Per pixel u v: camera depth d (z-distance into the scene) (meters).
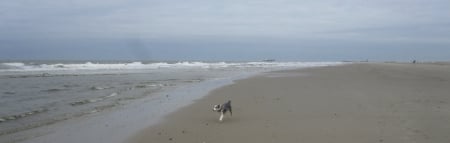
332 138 8.63
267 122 10.79
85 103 15.56
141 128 10.19
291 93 18.42
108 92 19.95
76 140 8.95
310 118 11.23
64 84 24.81
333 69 49.34
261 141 8.56
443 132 8.88
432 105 13.45
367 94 17.42
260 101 15.46
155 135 9.37
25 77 31.23
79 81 27.62
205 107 14.14
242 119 11.38
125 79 30.20
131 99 16.91
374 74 34.88
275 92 19.02
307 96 17.00
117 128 10.24
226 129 9.97
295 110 12.84
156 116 12.12
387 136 8.63
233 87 22.33
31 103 15.52
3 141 8.92
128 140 8.90
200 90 20.81
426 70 37.81
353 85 22.77
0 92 19.47
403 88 20.27
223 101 15.73
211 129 10.02
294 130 9.59
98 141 8.84
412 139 8.28
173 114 12.48
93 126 10.58
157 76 34.66
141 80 29.19
